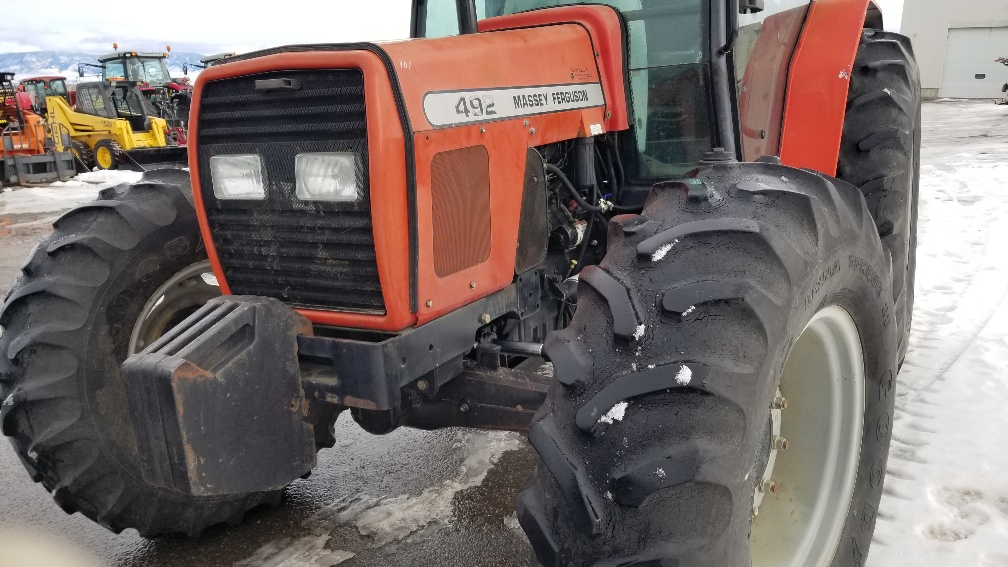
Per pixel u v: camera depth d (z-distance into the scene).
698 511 1.40
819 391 2.03
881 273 2.03
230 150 2.03
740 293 1.52
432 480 2.91
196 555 2.50
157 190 2.52
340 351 1.90
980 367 3.47
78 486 2.35
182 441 1.68
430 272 1.96
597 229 2.70
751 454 1.49
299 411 1.97
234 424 1.80
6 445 3.46
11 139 13.63
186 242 2.52
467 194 2.04
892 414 2.21
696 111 2.56
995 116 16.78
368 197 1.84
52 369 2.28
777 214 1.70
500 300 2.25
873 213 3.07
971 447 2.80
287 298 2.08
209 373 1.73
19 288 2.35
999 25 22.64
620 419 1.44
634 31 2.57
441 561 2.40
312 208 1.94
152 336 2.54
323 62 1.83
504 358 2.46
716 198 1.77
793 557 1.99
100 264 2.35
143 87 17.39
